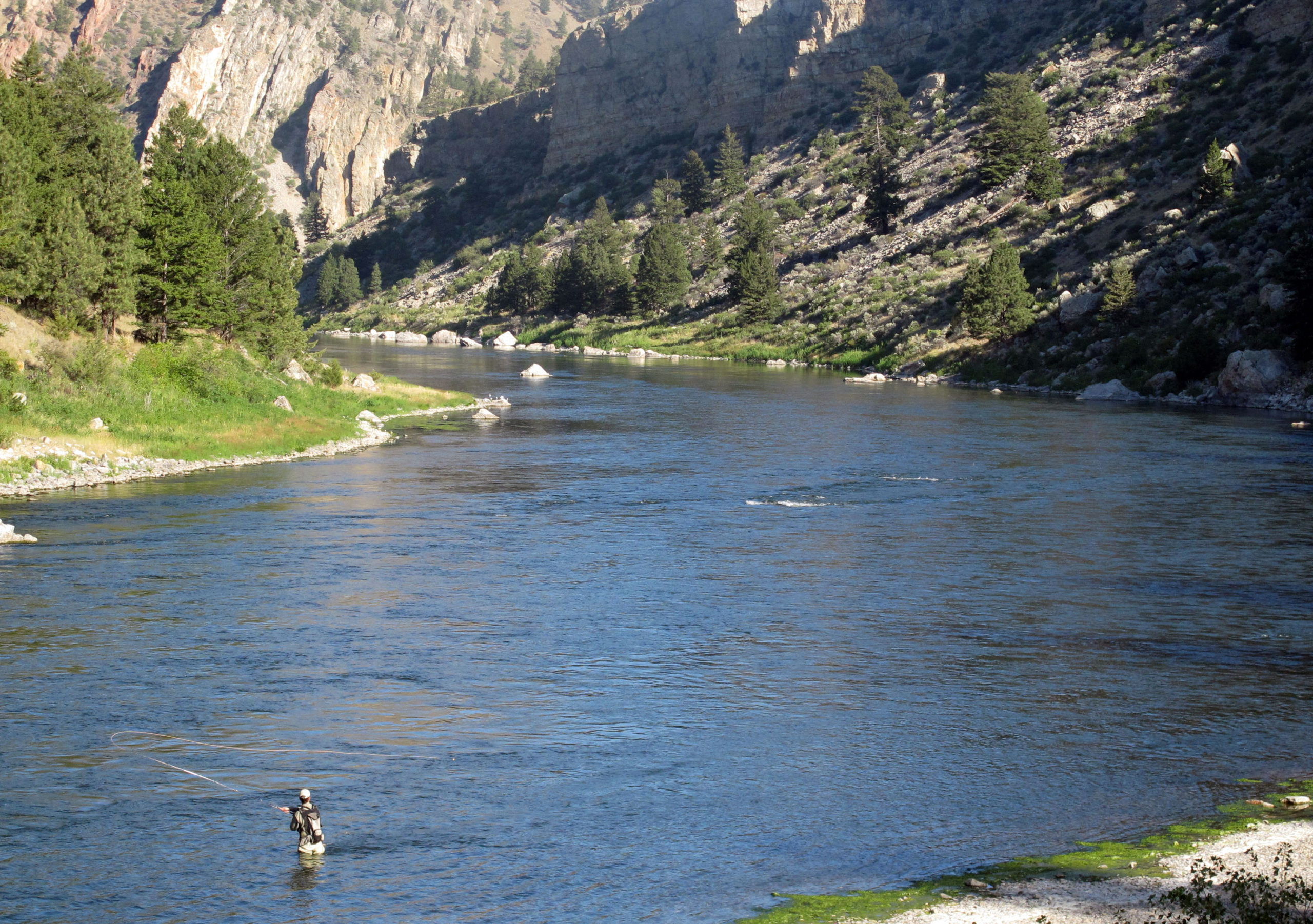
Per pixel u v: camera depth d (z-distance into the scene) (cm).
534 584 3391
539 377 11619
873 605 3181
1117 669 2606
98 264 6419
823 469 5738
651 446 6612
